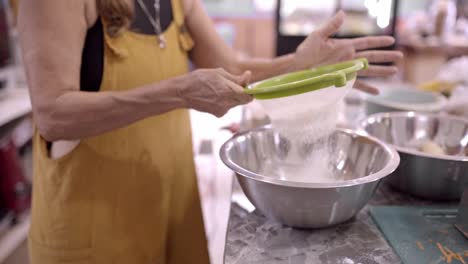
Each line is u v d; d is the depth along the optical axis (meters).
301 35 2.13
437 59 2.19
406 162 0.88
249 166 0.92
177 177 1.06
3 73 2.07
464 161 0.82
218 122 1.71
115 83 0.87
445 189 0.87
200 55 1.15
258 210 0.86
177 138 1.03
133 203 0.96
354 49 1.00
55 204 0.91
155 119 0.95
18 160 2.04
